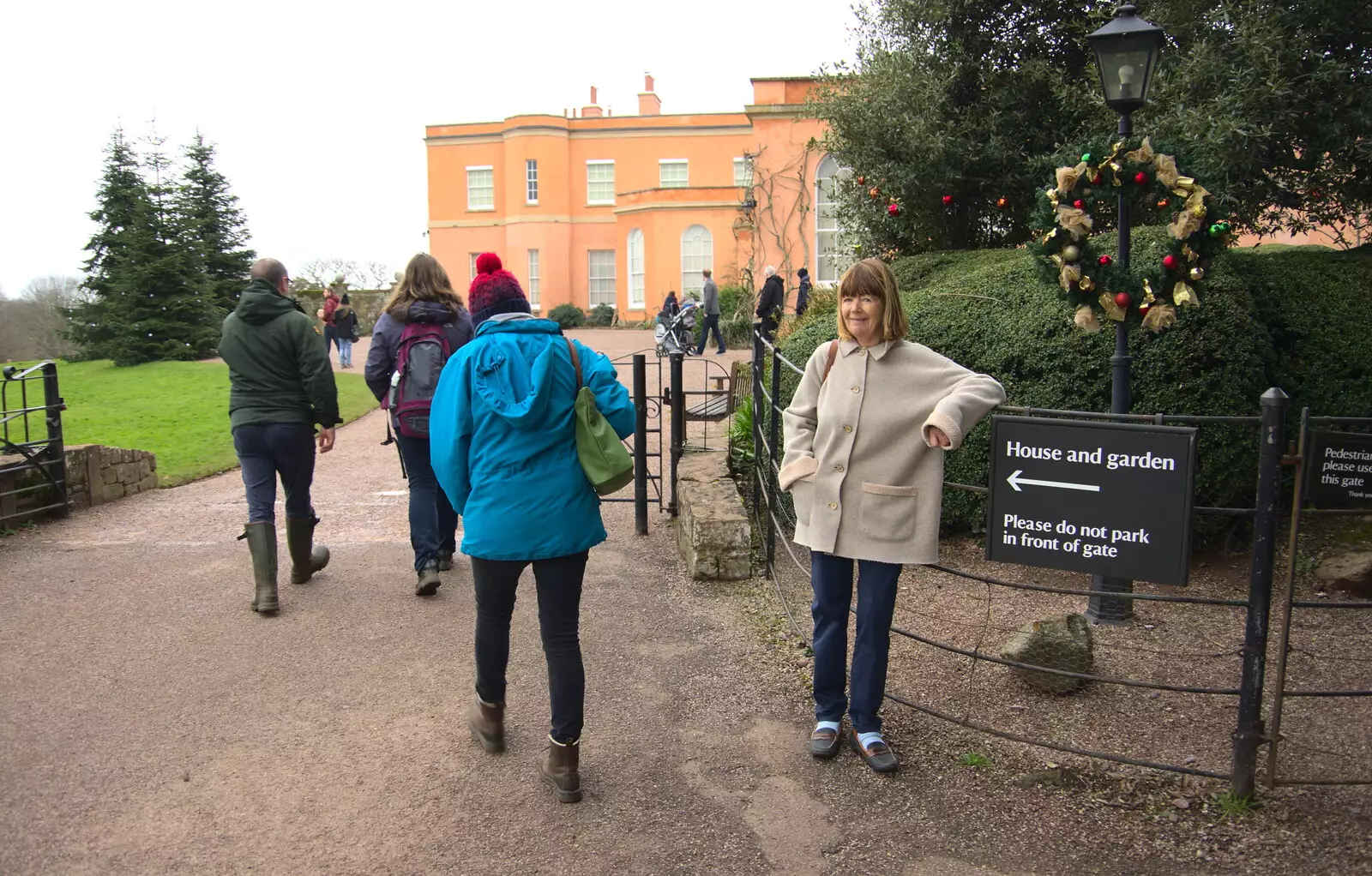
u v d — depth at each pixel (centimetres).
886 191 862
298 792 325
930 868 282
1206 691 305
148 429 1214
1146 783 324
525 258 3597
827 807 315
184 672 421
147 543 636
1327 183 677
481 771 339
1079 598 514
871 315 321
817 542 332
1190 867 279
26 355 3078
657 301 3120
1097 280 458
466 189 3662
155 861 286
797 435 343
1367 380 574
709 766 342
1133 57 437
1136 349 537
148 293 2289
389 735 365
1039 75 796
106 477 784
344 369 1992
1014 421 323
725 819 308
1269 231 746
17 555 606
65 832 300
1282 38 595
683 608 505
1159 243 594
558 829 304
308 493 525
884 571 327
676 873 281
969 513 600
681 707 390
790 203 2281
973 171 842
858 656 337
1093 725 368
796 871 282
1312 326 582
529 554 310
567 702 316
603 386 323
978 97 865
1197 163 464
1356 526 556
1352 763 336
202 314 2320
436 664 430
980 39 842
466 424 320
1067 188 457
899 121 814
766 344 557
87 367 2259
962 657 435
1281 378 582
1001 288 629
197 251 2383
